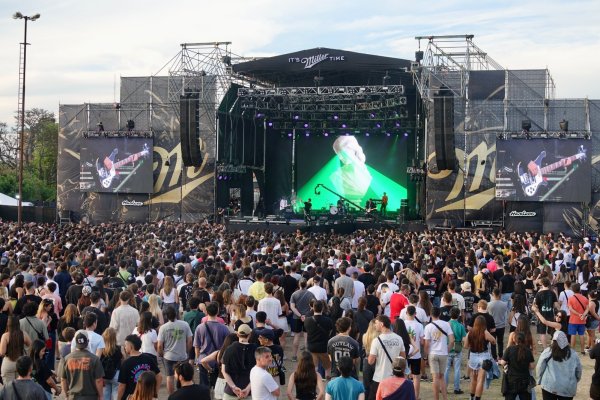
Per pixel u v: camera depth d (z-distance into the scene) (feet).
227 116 182.29
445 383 48.85
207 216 176.14
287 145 206.49
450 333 48.49
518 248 95.91
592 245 115.44
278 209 205.16
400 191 200.34
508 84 164.55
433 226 166.20
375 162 201.77
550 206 161.48
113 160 179.32
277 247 89.86
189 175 177.47
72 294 54.54
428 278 65.00
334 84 196.44
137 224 152.46
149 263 69.41
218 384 41.70
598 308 66.74
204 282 54.95
